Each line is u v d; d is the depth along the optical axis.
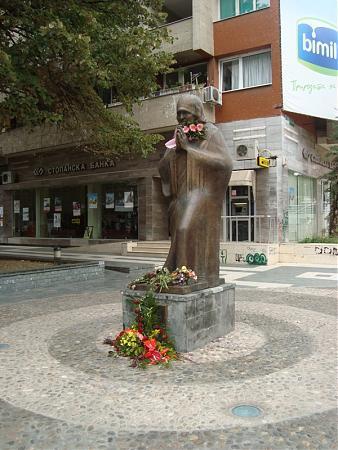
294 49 18.80
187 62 21.00
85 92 13.41
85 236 24.88
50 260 14.99
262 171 18.77
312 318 7.17
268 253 16.45
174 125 19.48
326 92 19.59
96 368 4.79
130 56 12.63
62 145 23.38
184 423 3.49
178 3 22.45
